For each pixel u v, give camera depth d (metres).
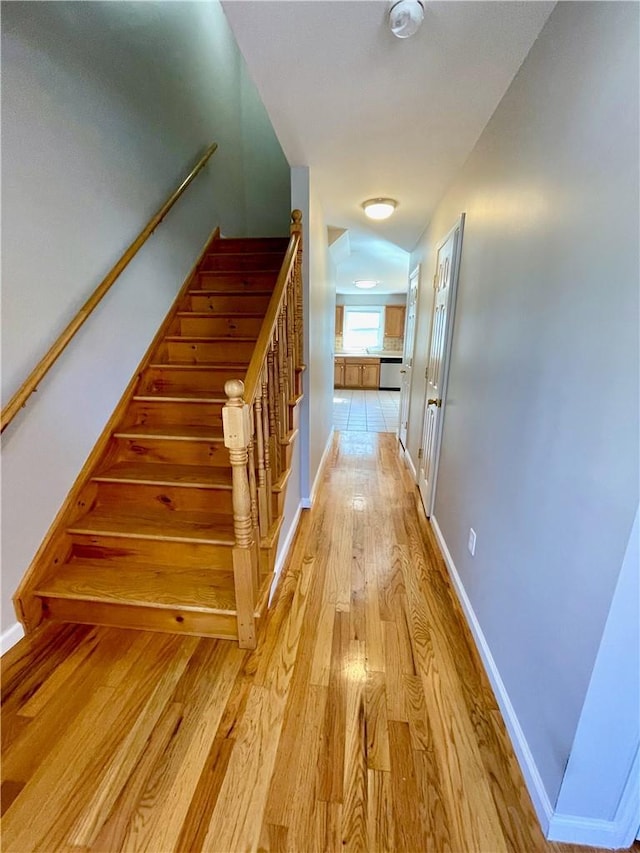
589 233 0.97
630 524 0.80
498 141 1.64
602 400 0.90
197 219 3.15
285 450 2.16
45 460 1.74
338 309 9.25
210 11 3.28
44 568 1.76
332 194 2.80
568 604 1.01
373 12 1.19
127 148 2.21
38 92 1.60
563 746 1.01
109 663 1.57
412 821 1.08
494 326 1.64
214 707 1.39
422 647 1.69
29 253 1.59
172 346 2.72
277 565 2.15
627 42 0.83
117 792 1.13
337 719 1.36
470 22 1.22
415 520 2.85
